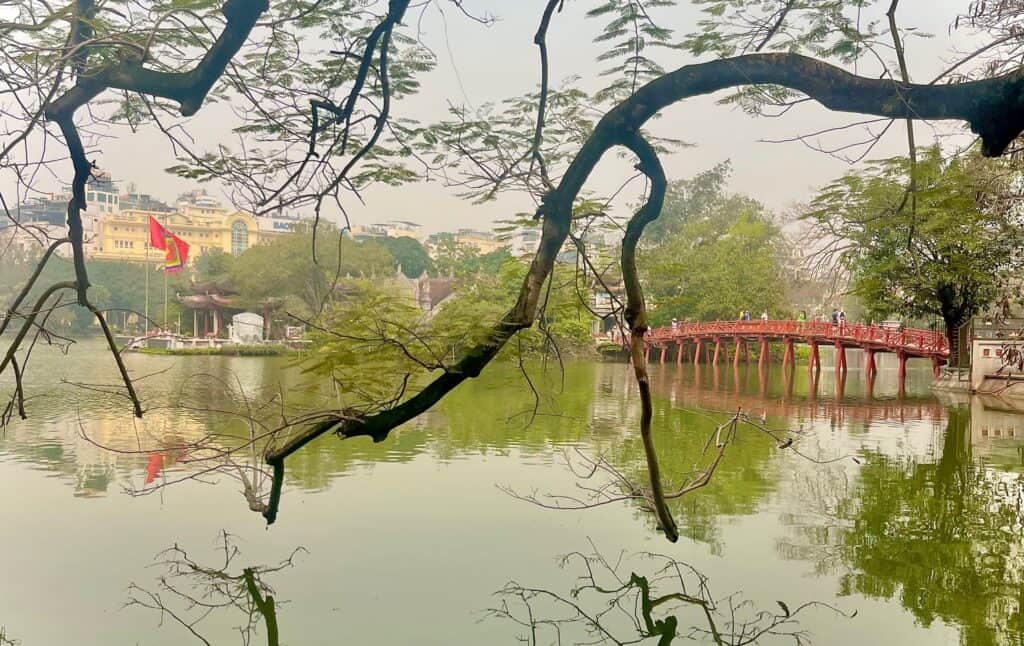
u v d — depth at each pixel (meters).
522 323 4.82
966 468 12.64
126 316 54.16
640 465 12.37
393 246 68.88
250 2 4.38
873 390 27.88
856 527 9.15
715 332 35.84
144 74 4.69
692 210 49.84
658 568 7.82
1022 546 8.49
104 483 10.91
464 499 10.23
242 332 47.19
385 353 5.00
